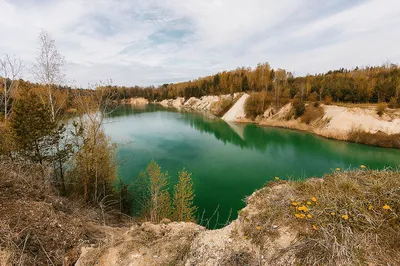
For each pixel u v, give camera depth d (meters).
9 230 4.28
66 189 12.43
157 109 80.25
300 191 4.29
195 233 4.44
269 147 27.94
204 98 87.44
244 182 17.47
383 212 3.36
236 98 61.12
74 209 7.20
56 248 4.57
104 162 13.28
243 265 3.29
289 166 20.92
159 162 21.72
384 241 2.96
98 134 13.90
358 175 4.54
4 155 9.68
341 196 3.75
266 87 56.84
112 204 12.30
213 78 94.56
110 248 4.20
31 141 10.20
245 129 40.03
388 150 25.23
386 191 3.62
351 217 3.39
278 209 3.94
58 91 16.08
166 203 12.23
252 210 4.20
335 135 30.78
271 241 3.45
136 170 19.41
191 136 34.31
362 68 79.88
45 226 4.91
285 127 39.94
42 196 6.55
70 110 17.75
